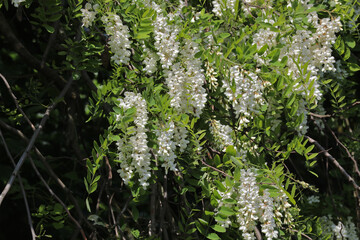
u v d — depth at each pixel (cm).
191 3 370
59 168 490
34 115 508
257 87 305
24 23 477
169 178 405
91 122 485
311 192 483
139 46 313
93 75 488
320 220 439
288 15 327
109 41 305
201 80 294
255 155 329
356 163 436
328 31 331
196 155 317
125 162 285
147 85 304
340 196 477
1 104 448
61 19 418
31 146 339
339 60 431
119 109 290
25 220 545
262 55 317
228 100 319
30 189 444
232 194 292
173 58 295
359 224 454
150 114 294
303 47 326
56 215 417
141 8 305
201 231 312
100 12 308
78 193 465
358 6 424
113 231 385
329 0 374
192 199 398
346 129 500
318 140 485
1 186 443
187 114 311
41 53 493
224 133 334
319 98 317
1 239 543
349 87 488
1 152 462
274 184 291
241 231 352
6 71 529
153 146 287
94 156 296
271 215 286
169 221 392
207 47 320
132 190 292
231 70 300
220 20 326
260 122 318
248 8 338
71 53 337
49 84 452
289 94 319
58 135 521
